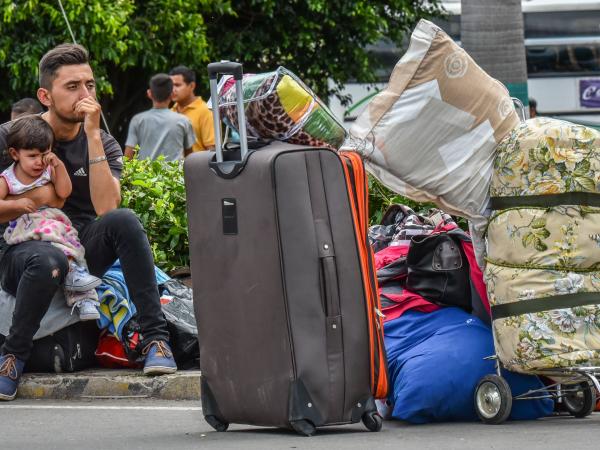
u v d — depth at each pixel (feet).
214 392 37.91
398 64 40.09
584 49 150.41
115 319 49.67
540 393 40.40
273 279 35.42
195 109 84.69
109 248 48.39
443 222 45.39
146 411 44.19
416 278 42.73
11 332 47.42
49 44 109.60
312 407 35.88
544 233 39.09
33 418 42.70
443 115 39.91
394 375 40.68
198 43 114.83
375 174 40.32
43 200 48.08
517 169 39.52
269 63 130.72
